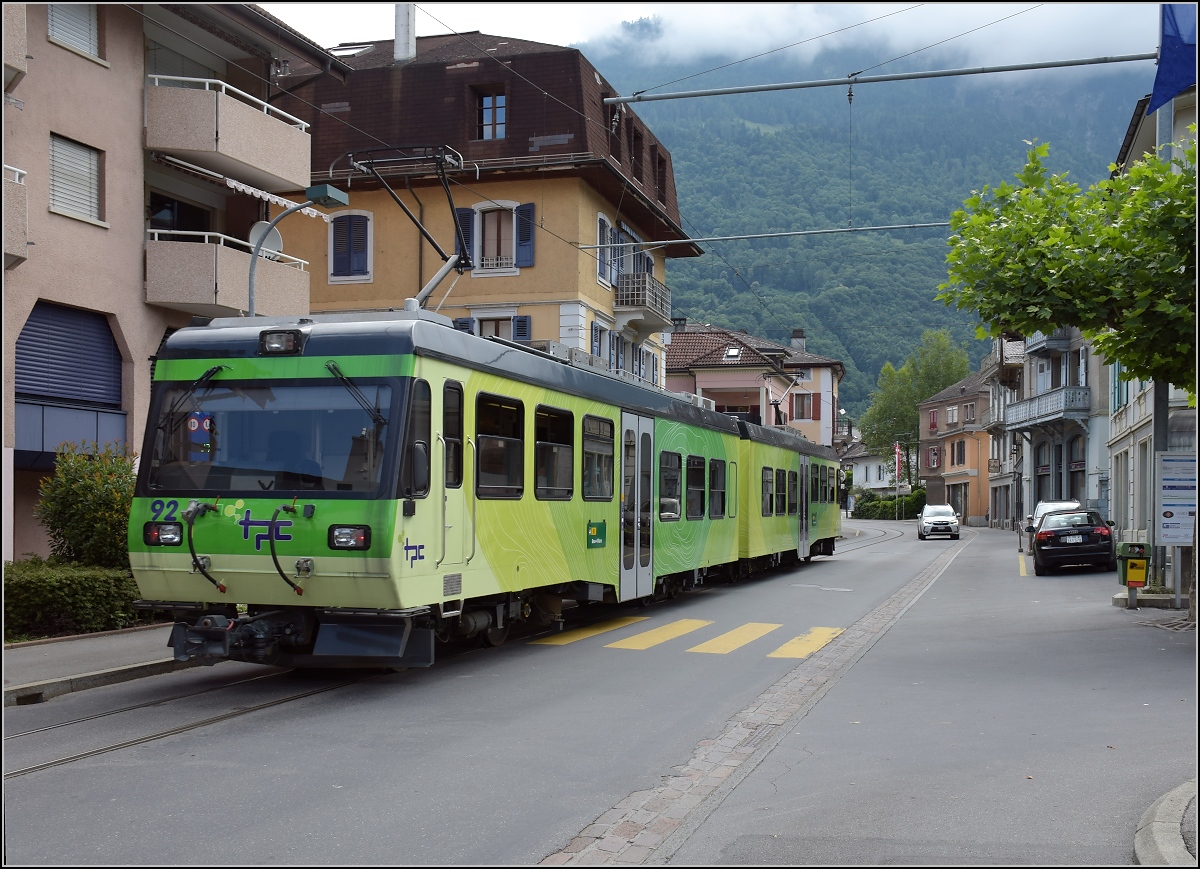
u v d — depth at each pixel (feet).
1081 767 23.54
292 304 73.82
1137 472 110.01
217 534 32.73
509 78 112.37
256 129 70.95
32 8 57.93
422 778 23.26
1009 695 32.83
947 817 20.13
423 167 111.96
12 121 56.59
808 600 65.21
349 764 24.40
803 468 97.30
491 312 114.21
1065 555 86.43
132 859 17.98
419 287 115.65
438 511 34.27
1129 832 18.97
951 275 45.11
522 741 26.91
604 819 20.58
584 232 114.93
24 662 37.47
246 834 19.35
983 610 58.39
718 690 34.40
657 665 39.40
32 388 58.95
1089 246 43.39
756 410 208.85
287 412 33.12
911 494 302.66
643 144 128.47
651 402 56.90
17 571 44.73
